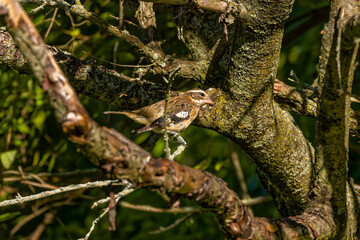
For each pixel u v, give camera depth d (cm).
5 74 1276
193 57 955
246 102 763
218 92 817
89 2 1230
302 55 1427
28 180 1387
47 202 1460
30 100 1292
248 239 571
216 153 1440
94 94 840
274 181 871
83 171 1324
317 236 664
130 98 862
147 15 909
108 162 459
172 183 492
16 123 1280
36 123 1272
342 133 721
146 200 1491
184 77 898
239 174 1348
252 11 673
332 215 721
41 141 1440
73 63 817
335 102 690
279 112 809
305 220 677
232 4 677
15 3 416
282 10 664
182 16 911
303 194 866
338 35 629
